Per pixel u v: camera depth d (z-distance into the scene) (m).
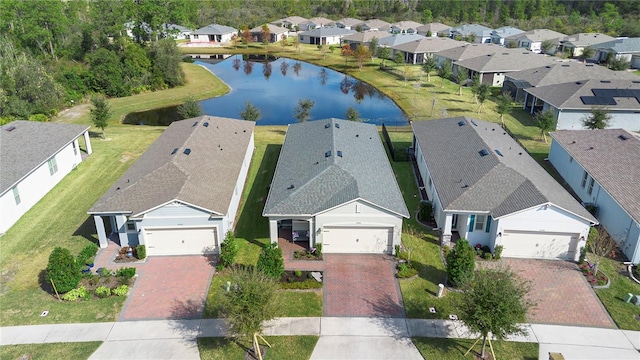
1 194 27.22
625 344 19.56
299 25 123.38
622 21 106.81
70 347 19.38
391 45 86.12
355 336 19.97
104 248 26.33
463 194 26.16
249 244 26.88
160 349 19.31
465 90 64.19
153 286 23.16
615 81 49.59
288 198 25.95
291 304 21.84
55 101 54.72
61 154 35.06
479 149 30.45
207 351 19.20
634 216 24.38
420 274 24.14
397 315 21.23
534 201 24.23
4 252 26.08
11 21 71.06
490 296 17.12
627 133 33.41
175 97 64.06
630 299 21.94
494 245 25.27
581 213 24.31
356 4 144.75
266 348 19.30
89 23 78.06
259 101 62.59
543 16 124.69
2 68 53.53
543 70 57.28
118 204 25.48
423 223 28.94
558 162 36.34
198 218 24.78
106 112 44.28
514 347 19.39
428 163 31.86
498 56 67.19
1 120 46.84
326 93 66.88
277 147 42.09
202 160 29.92
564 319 20.97
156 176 27.16
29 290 23.00
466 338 19.91
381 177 28.89
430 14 129.50
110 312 21.41
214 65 88.06
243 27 113.56
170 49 70.19
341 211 24.77
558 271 24.33
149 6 76.19
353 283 23.39
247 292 17.58
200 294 22.59
